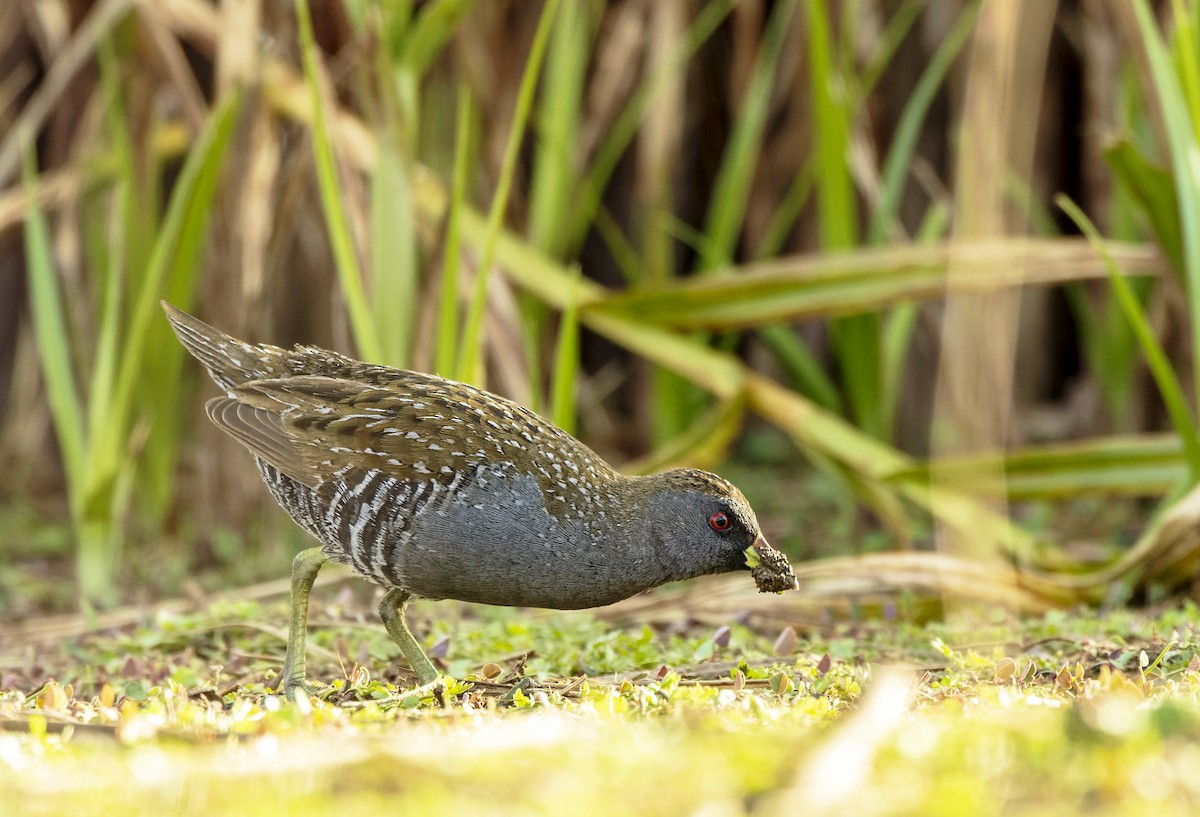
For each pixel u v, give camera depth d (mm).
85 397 14039
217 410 8547
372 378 8641
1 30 13930
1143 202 10906
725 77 16547
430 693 7266
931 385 16281
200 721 6211
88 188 13867
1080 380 17188
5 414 16875
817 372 13977
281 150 13117
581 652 8602
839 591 10445
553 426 8391
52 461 16500
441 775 5160
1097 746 5211
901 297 11781
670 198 16562
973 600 10039
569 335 10953
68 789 5102
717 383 12352
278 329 15922
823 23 12172
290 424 8289
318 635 9539
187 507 15352
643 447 16734
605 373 18094
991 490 9812
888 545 13398
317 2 12523
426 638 9391
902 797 4770
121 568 13023
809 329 17234
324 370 8875
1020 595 10344
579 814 4750
